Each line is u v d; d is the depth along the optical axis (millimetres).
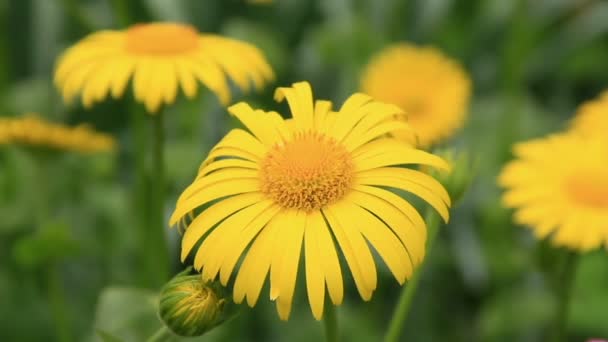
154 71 512
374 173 419
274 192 415
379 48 704
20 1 811
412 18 872
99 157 631
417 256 406
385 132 425
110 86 523
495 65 859
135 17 807
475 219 659
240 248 405
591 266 590
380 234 407
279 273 402
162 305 426
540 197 522
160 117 509
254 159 424
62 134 561
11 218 603
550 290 597
